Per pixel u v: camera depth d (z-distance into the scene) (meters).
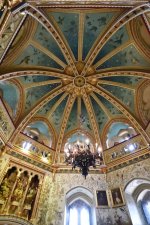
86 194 13.13
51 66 14.95
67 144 16.06
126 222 10.53
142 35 12.62
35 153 13.71
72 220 12.06
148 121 13.92
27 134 14.81
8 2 7.27
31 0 8.45
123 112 15.38
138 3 9.23
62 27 13.13
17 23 8.98
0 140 11.97
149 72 13.37
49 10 11.63
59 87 15.88
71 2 9.41
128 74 14.27
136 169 12.45
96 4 9.63
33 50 13.53
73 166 8.95
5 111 12.87
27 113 14.71
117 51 14.09
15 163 12.16
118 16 11.98
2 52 9.71
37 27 12.56
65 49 13.99
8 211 10.34
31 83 14.88
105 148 15.27
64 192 12.30
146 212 11.75
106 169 13.61
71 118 16.97
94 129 16.28
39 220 10.70
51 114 16.53
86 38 14.02
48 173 13.27
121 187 12.19
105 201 11.86
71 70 15.28
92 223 11.65
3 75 11.73
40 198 11.70
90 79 15.63
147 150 12.66
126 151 13.77
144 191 12.36
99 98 16.52
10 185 11.33
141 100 14.87
